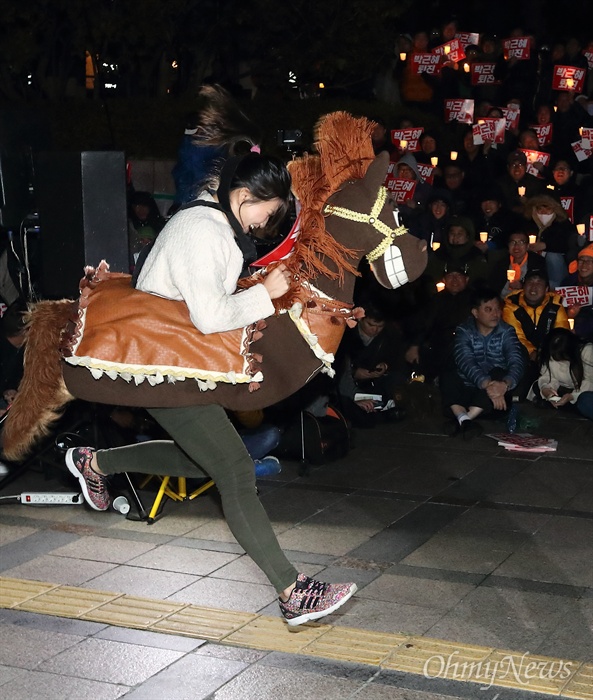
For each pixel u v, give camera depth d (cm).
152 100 1165
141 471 474
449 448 721
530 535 548
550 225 984
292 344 409
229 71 1305
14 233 661
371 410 782
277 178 397
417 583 485
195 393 404
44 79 1255
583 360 803
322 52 1210
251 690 388
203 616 452
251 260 410
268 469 658
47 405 439
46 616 453
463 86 1308
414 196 1059
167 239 393
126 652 419
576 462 683
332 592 423
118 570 506
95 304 411
